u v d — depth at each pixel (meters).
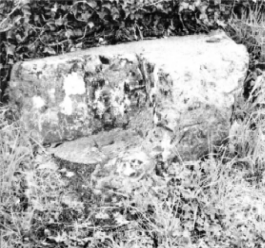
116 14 3.01
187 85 2.75
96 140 2.87
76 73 2.86
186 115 2.74
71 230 2.58
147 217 2.63
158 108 2.79
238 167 2.83
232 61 2.87
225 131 2.82
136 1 3.03
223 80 2.82
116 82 2.90
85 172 2.72
